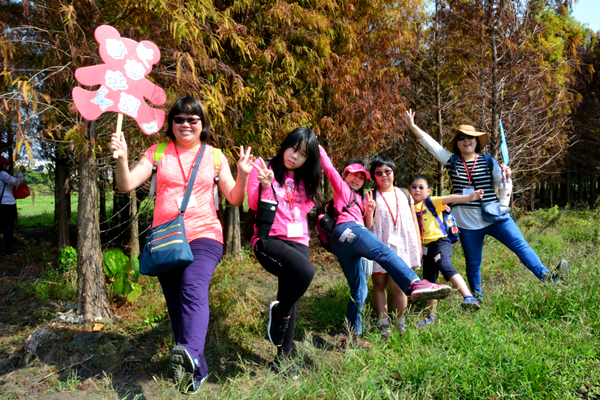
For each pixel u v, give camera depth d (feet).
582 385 8.32
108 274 13.35
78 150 12.52
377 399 7.63
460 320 10.18
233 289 13.55
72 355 10.74
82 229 12.83
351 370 8.59
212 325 11.92
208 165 9.71
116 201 27.86
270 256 9.36
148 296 14.99
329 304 14.44
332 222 11.36
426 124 28.14
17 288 17.03
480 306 11.54
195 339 8.18
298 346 11.18
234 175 20.02
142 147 13.52
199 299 8.50
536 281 12.84
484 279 16.39
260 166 9.52
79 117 12.13
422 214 13.24
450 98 29.17
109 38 9.52
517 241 13.41
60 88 12.85
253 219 10.07
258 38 18.39
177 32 12.17
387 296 14.20
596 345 9.46
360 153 21.36
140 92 9.82
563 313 11.18
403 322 10.58
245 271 19.35
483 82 23.72
